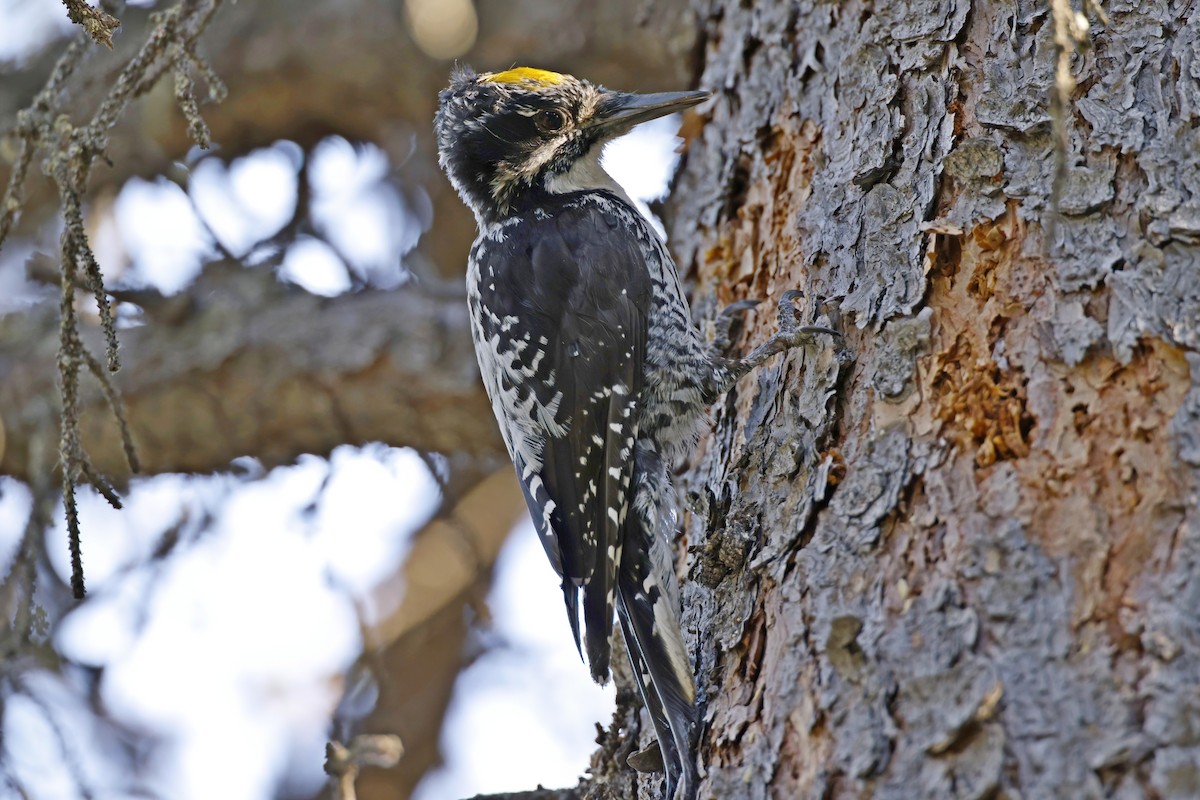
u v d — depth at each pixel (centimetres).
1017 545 541
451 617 1288
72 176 760
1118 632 500
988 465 579
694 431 877
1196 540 507
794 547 634
